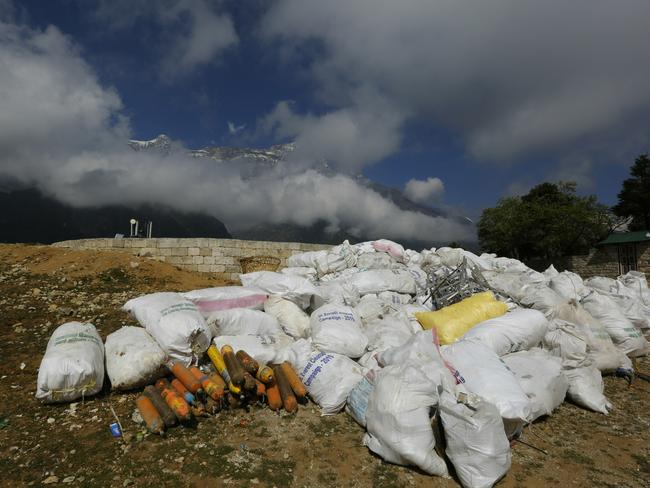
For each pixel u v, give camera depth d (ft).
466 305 17.71
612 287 26.81
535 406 12.67
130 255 32.50
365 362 14.51
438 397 10.82
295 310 17.95
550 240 84.58
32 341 17.85
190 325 14.19
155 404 12.17
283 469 10.47
